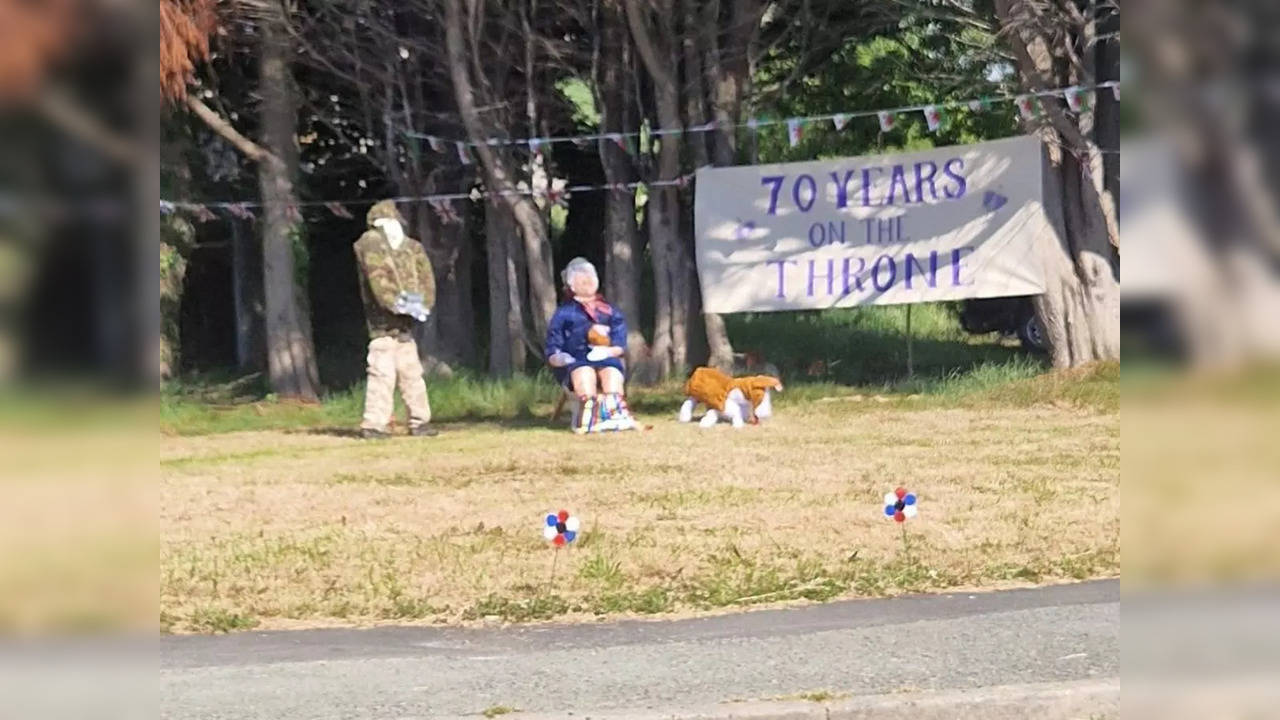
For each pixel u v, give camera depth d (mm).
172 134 19969
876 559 8258
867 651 6391
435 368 21688
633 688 5887
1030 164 17656
